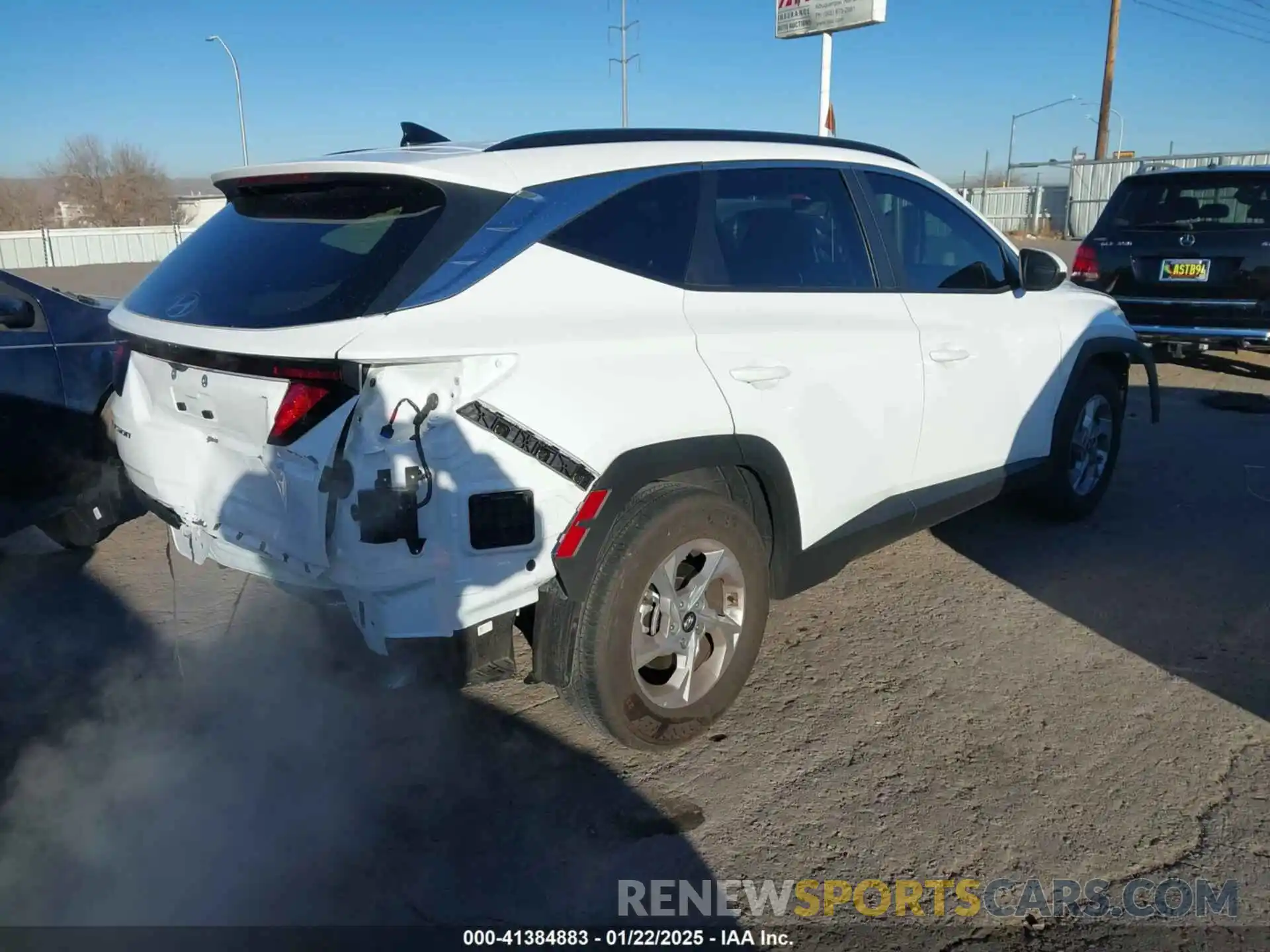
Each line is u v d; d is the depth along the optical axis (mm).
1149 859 2820
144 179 60156
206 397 3014
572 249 3031
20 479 4609
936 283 4344
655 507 3113
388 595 2637
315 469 2641
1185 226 8719
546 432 2779
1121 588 4688
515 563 2779
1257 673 3861
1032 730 3486
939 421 4215
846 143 4195
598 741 3467
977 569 4953
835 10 13523
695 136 3598
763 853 2881
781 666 3980
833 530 3801
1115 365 5660
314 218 3109
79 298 5090
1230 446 7258
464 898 2725
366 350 2529
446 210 2852
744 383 3295
